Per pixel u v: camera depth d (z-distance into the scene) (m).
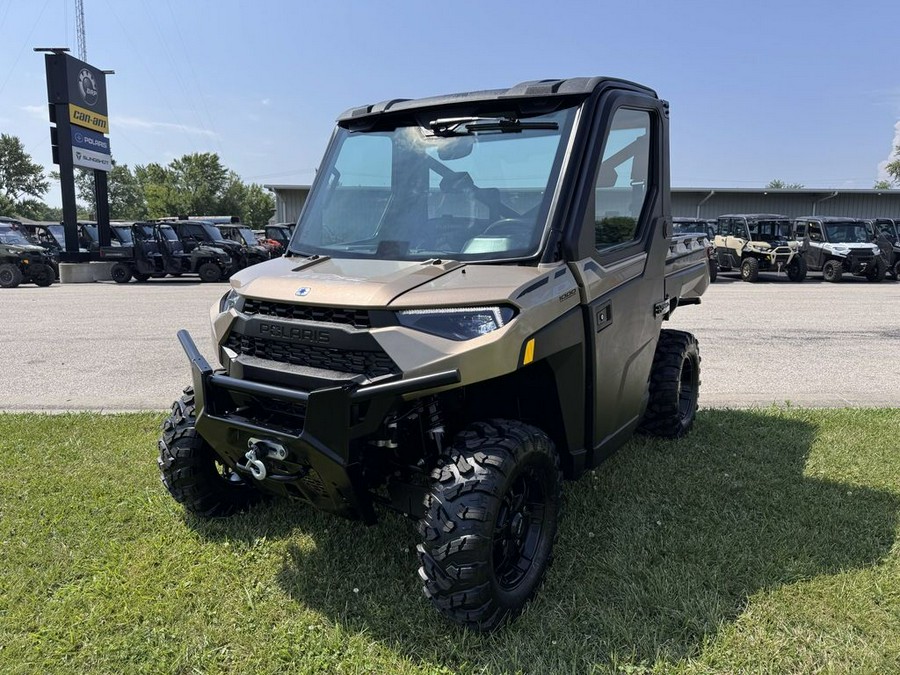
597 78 3.27
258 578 3.16
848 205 39.16
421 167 3.36
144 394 6.62
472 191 3.19
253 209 86.56
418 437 2.95
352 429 2.57
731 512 3.80
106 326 11.08
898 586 3.03
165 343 9.42
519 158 3.16
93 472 4.41
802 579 3.09
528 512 3.04
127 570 3.22
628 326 3.66
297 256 3.47
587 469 3.40
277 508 3.85
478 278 2.77
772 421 5.53
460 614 2.62
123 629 2.80
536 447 2.81
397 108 3.51
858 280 21.52
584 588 3.03
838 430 5.28
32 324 11.37
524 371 3.04
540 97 3.19
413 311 2.62
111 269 21.58
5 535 3.55
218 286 20.02
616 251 3.50
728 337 9.84
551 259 2.93
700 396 6.48
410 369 2.54
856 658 2.56
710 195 38.81
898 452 4.79
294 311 2.86
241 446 2.91
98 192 22.81
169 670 2.54
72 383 7.08
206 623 2.82
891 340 9.58
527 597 2.90
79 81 21.50
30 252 19.59
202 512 3.66
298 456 2.66
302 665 2.56
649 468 4.44
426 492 2.82
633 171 3.73
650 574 3.12
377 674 2.52
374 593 3.01
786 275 24.08
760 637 2.68
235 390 2.87
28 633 2.76
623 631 2.71
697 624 2.74
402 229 3.26
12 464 4.54
